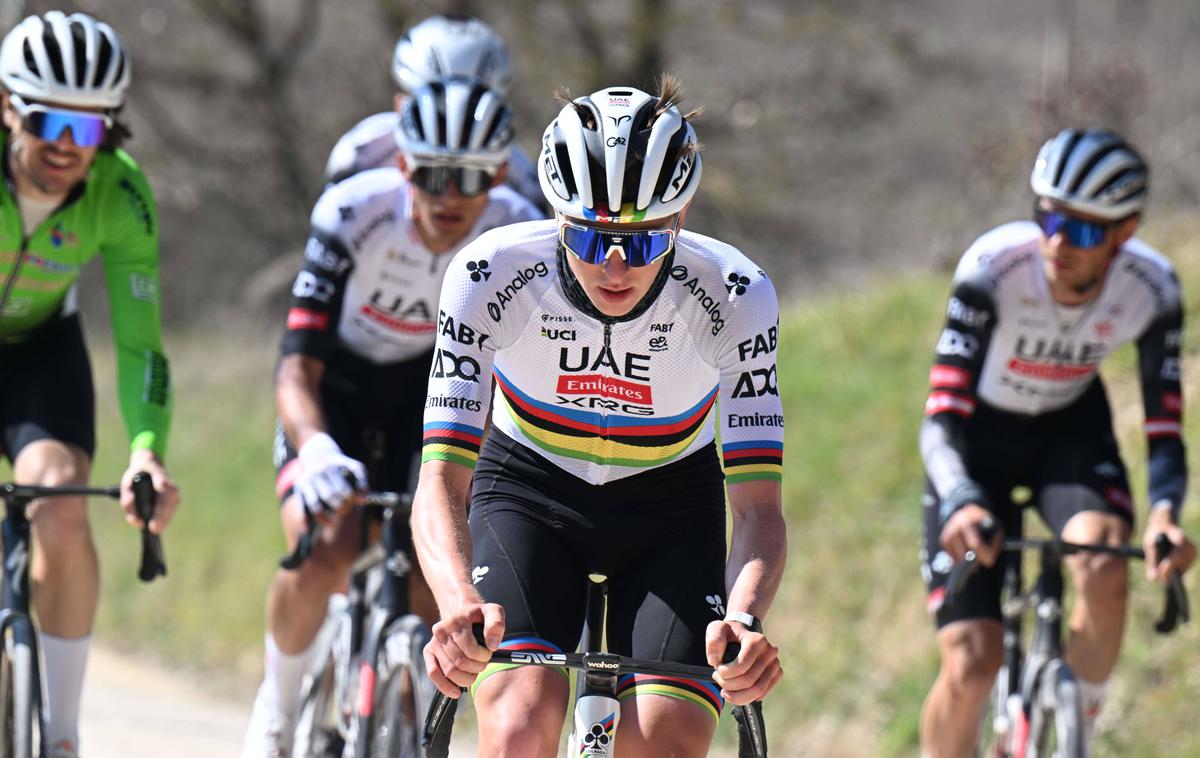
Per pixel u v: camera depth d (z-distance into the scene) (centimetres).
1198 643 1958
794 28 5334
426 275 1457
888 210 5484
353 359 1512
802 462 2723
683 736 902
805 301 3812
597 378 1000
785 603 2444
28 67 1280
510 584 976
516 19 5306
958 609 1423
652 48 5425
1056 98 3788
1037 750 1378
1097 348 1488
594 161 890
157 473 1291
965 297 1466
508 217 1470
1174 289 1478
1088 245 1380
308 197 6212
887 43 5497
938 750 1435
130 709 2497
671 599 977
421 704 1251
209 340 6209
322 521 1299
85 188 1381
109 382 5372
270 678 1470
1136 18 4750
